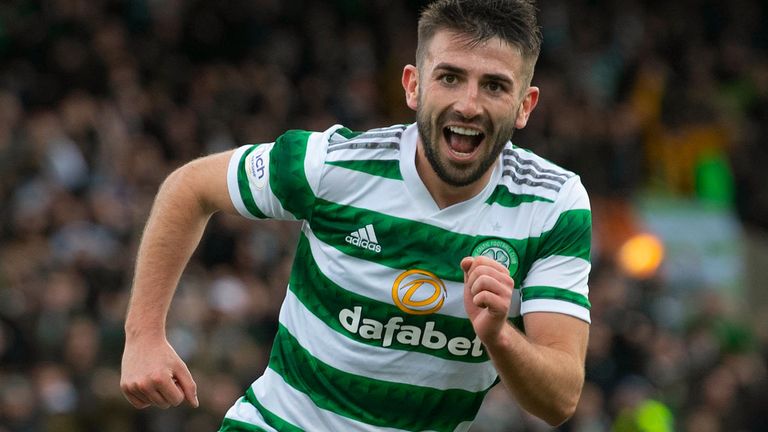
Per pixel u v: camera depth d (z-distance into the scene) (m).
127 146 46.00
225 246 42.81
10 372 34.97
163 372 14.26
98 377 34.91
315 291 14.55
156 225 14.83
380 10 61.53
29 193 41.69
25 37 48.53
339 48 58.16
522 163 14.55
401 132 14.39
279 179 14.39
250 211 14.69
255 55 55.66
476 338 14.23
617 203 59.34
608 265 51.81
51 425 33.81
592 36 64.88
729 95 67.94
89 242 40.50
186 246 14.88
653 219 63.97
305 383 14.67
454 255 14.10
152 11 53.66
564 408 13.69
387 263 14.15
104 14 52.44
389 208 14.18
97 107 46.84
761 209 65.94
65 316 35.91
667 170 65.56
